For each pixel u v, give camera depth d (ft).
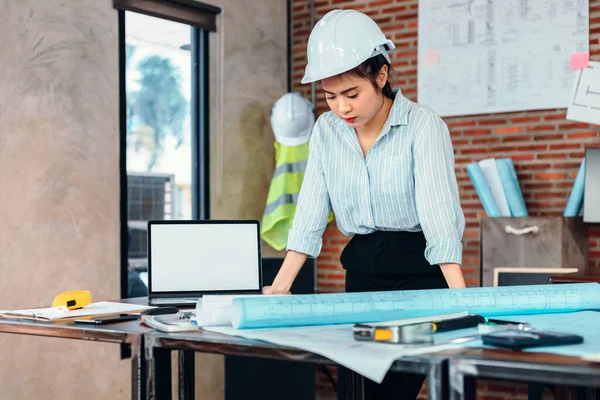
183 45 15.11
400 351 4.00
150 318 5.37
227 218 15.79
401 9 16.16
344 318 5.06
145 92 14.23
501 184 14.35
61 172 12.25
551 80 14.49
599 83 13.97
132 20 13.96
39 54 11.96
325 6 17.17
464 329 4.81
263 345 4.37
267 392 13.74
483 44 15.14
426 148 6.61
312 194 7.29
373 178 6.97
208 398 15.25
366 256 7.31
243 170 16.20
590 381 3.44
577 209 13.75
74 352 12.39
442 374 3.77
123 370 13.23
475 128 15.31
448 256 6.39
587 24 14.17
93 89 12.86
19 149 11.63
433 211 6.52
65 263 12.26
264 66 16.79
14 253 11.50
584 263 13.87
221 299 5.15
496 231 13.76
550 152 14.57
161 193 14.55
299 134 15.47
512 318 5.43
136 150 14.03
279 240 15.84
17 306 11.52
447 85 15.49
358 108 6.31
